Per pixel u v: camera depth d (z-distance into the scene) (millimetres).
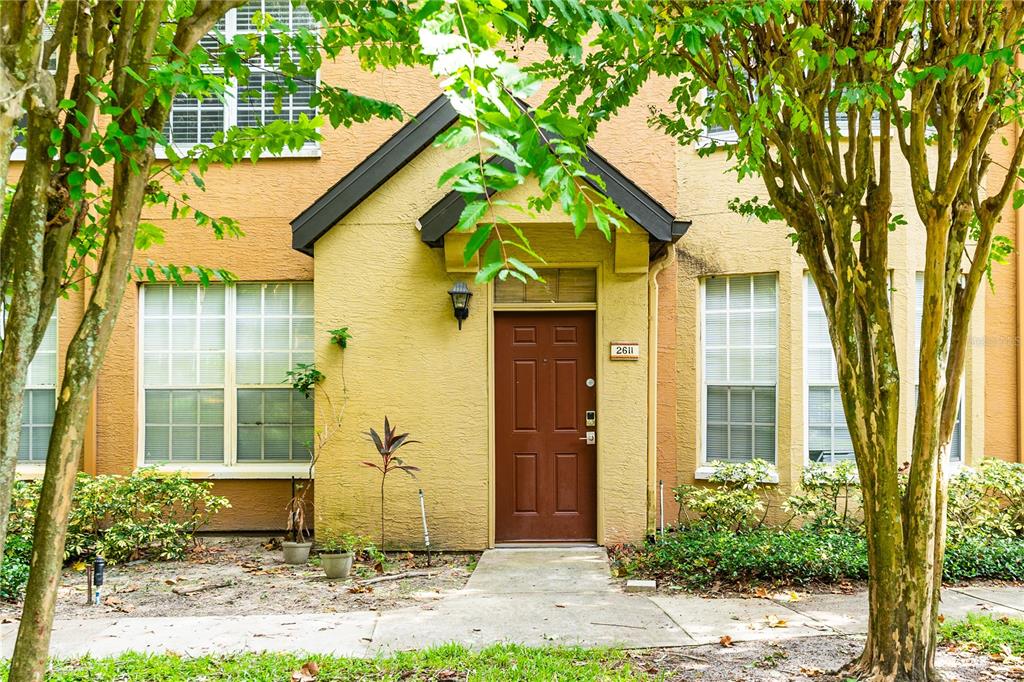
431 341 8156
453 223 7688
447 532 8055
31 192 2764
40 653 2670
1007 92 4340
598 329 8109
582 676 4340
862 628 5348
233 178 9102
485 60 1999
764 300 8531
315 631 5375
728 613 5742
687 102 5348
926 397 4176
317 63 4672
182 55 3225
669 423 8617
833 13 4320
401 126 9055
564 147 2135
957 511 7543
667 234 7742
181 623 5609
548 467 8250
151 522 7957
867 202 4348
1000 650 4727
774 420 8422
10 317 2699
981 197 8539
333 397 8148
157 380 9117
